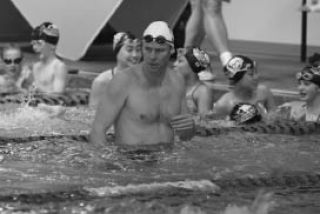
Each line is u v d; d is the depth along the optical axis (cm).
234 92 1817
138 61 1848
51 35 2073
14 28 3022
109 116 1406
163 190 1134
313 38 2923
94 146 1397
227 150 1417
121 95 1405
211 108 1830
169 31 1387
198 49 1833
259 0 3072
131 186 1146
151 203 1072
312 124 1652
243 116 1677
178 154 1359
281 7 3002
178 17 2697
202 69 1820
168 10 2706
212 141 1480
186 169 1276
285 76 2417
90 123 1698
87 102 2017
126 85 1408
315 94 1722
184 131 1399
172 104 1419
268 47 3038
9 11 2970
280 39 3012
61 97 2020
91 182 1184
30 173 1234
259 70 2547
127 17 2731
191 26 2283
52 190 1130
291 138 1545
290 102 1886
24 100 1964
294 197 1140
